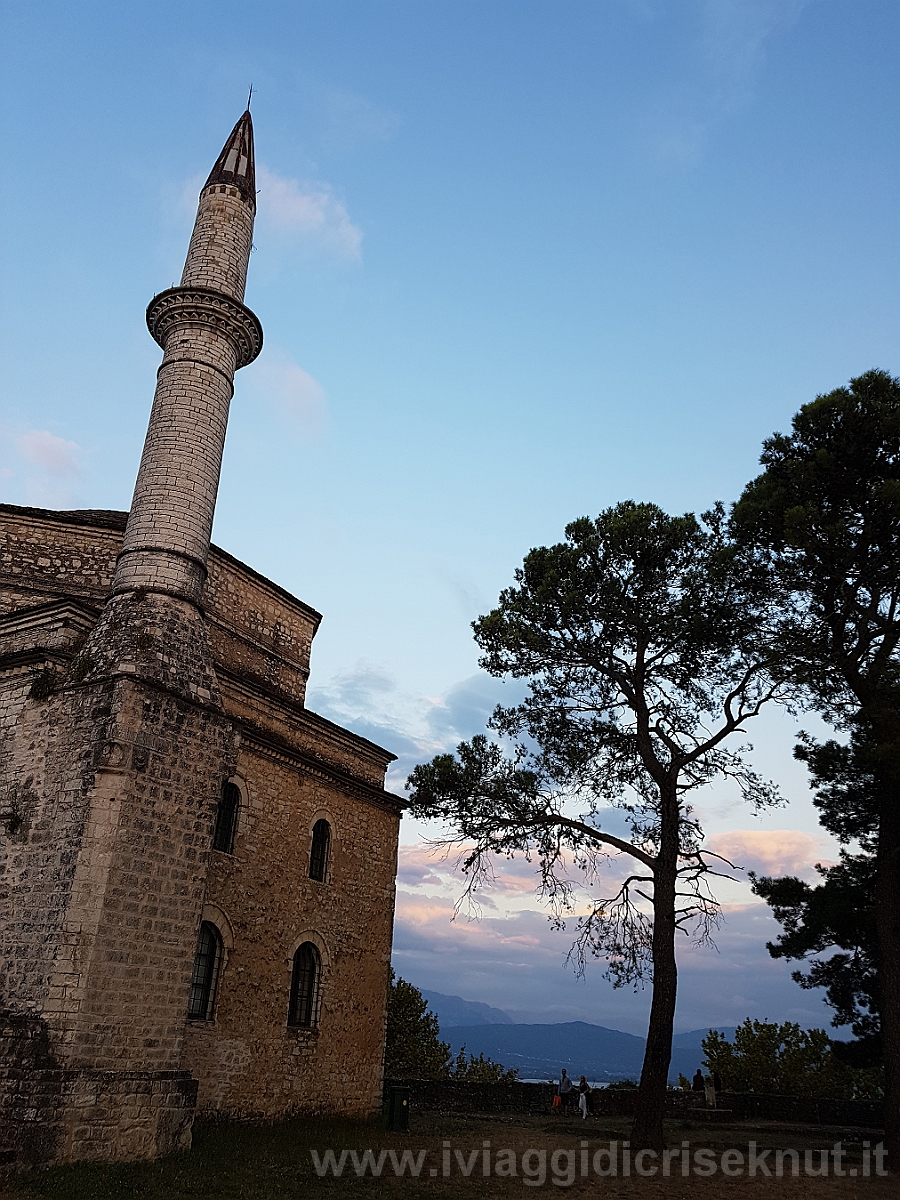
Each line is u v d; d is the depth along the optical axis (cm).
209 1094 1677
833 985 2277
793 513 1727
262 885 1930
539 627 2105
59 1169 1169
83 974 1302
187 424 1830
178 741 1551
